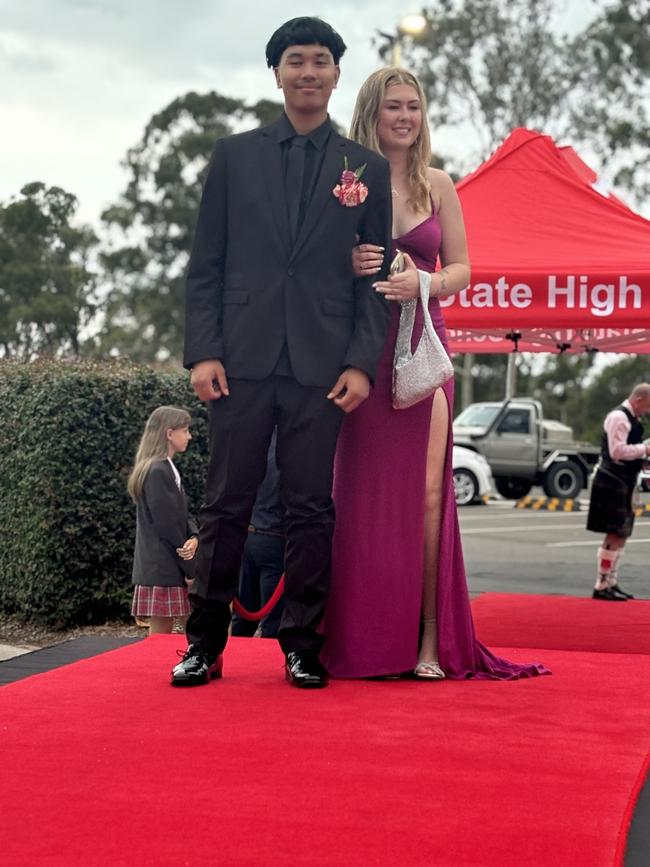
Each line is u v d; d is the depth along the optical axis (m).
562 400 50.72
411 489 4.50
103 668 4.51
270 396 4.18
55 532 7.96
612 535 9.20
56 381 7.98
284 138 4.23
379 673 4.41
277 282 4.15
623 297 5.98
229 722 3.61
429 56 34.72
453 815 2.74
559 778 3.05
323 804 2.81
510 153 7.21
